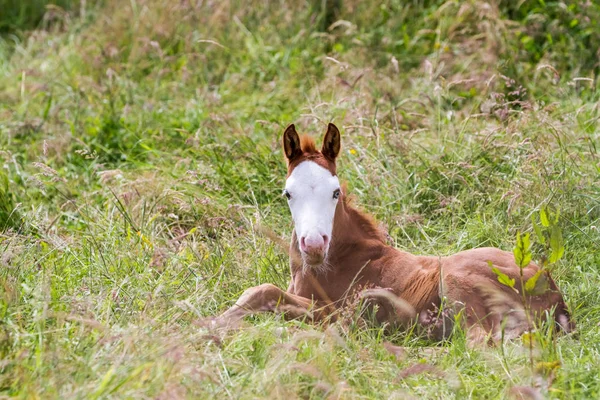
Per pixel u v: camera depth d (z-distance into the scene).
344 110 14.16
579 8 16.72
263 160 12.85
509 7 17.42
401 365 7.79
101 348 7.29
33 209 11.86
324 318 9.08
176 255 10.03
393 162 12.31
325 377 7.15
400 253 9.45
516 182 11.26
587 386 7.29
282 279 10.13
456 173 11.78
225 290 9.66
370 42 17.16
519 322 8.35
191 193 12.09
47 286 8.30
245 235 10.79
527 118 12.59
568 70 16.06
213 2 18.44
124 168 13.89
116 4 19.41
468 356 7.89
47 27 20.22
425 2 18.42
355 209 9.77
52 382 6.70
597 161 11.80
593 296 9.50
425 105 13.73
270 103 15.88
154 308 8.45
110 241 10.74
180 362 7.10
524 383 7.21
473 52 16.38
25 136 14.99
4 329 7.49
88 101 15.91
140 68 17.30
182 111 15.48
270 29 18.20
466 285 8.66
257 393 6.94
